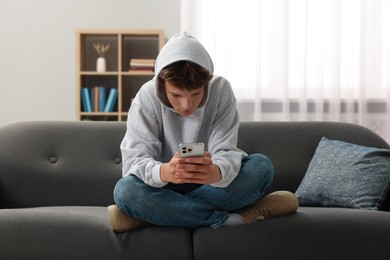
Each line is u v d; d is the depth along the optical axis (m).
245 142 2.38
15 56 3.99
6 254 1.62
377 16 3.79
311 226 1.65
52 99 4.00
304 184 2.20
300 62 3.77
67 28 3.99
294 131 2.40
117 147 2.35
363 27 3.75
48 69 3.99
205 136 1.80
